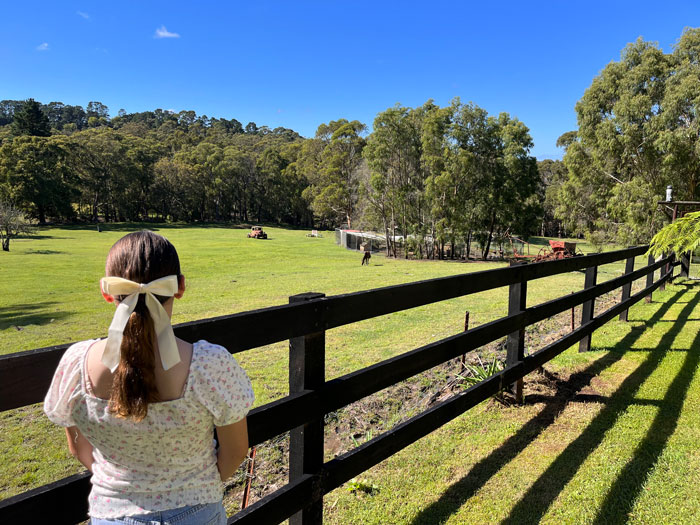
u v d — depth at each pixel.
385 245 45.31
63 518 1.13
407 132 37.19
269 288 18.61
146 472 1.00
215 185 83.75
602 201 28.80
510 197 36.94
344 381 1.87
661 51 26.23
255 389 5.70
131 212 81.88
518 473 2.66
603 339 5.27
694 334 5.29
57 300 16.97
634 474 2.62
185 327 1.28
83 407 0.96
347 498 2.47
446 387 4.45
